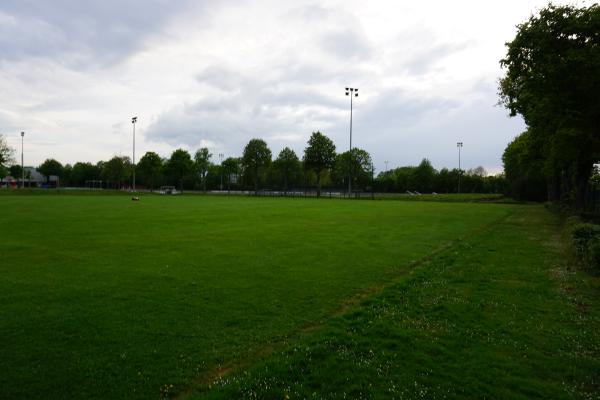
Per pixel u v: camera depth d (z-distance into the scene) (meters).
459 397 4.65
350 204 45.56
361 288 9.33
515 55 20.03
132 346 5.98
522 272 11.05
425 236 18.17
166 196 67.81
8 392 4.69
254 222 23.16
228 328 6.74
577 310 7.84
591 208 30.42
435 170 115.25
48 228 19.30
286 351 5.77
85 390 4.77
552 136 21.59
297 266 11.59
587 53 17.41
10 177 126.81
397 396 4.64
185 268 11.17
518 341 6.30
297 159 91.62
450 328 6.76
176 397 4.66
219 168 122.00
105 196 62.03
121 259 12.29
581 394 4.79
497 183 102.00
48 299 8.21
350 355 5.64
